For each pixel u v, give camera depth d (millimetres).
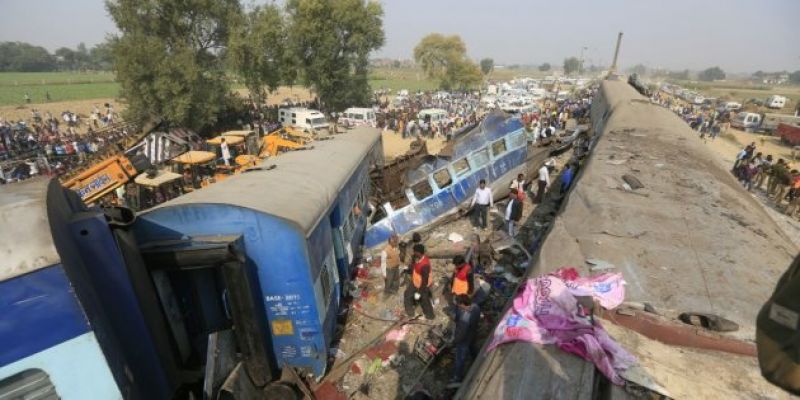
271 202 6410
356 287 10031
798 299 1223
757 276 4621
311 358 6707
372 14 39969
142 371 4863
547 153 17766
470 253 10000
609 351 3273
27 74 123562
